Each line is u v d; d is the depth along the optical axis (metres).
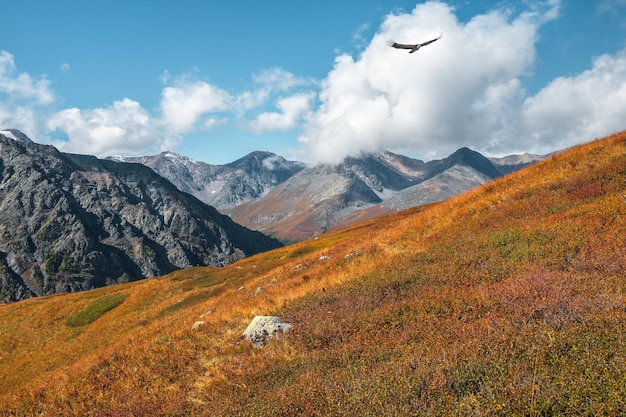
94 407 12.55
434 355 7.98
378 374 7.66
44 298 57.19
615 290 9.30
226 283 44.50
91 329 42.16
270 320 15.32
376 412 6.16
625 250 11.80
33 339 42.97
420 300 12.94
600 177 21.14
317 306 16.36
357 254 26.17
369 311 13.59
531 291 10.64
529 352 6.71
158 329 25.33
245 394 9.73
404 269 17.94
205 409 9.71
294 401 7.71
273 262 49.31
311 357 11.09
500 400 5.39
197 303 39.47
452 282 14.26
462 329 9.30
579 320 7.96
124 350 18.19
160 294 47.84
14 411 14.23
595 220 15.42
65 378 16.64
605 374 5.28
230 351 14.48
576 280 10.62
